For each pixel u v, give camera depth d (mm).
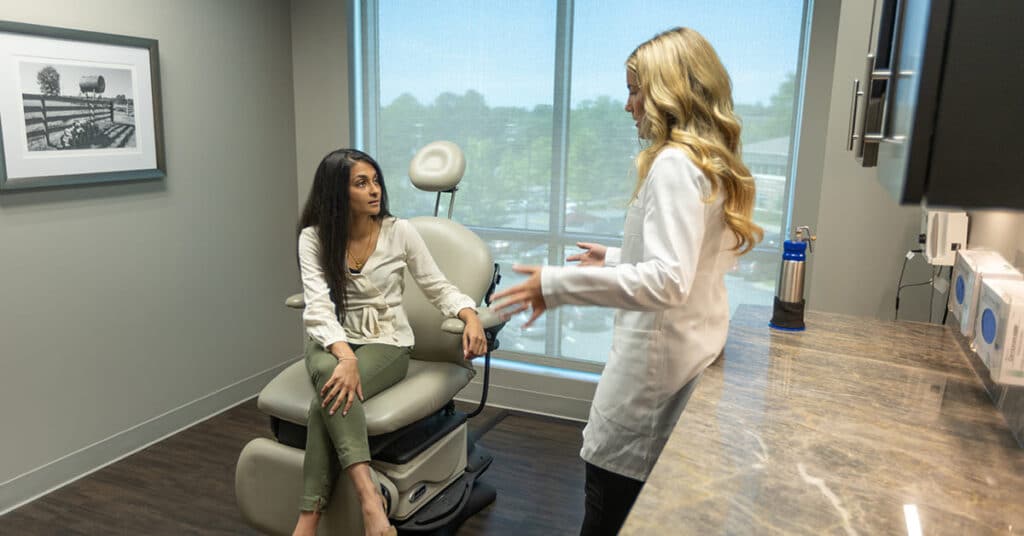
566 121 3262
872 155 945
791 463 1042
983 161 484
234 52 3223
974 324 1430
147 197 2863
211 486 2660
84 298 2658
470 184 3500
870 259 2385
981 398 1324
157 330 2975
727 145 1307
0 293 2373
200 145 3090
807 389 1354
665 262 1160
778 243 3057
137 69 2736
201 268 3160
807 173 2881
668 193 1199
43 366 2537
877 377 1434
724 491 955
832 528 867
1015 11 460
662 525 866
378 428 2000
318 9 3471
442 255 2512
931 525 878
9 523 2379
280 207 3594
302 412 2068
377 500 1905
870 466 1037
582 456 1526
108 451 2809
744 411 1237
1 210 2346
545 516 2506
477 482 2646
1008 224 1529
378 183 2273
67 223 2564
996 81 471
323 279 2236
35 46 2371
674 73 1270
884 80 912
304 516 1908
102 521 2406
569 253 3391
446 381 2283
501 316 1231
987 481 997
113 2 2643
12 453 2467
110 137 2662
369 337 2207
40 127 2416
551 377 3375
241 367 3443
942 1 467
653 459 1406
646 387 1388
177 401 3107
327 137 3590
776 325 1794
